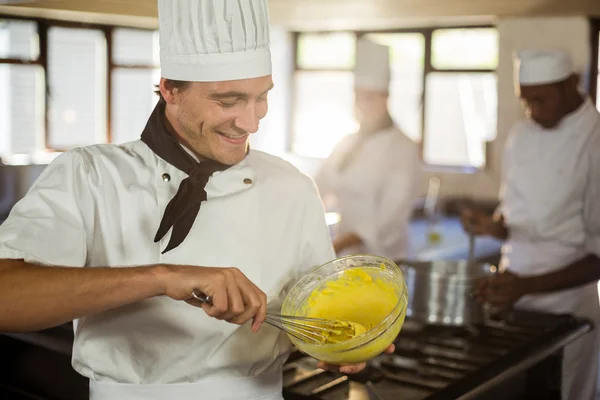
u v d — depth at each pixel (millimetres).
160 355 1316
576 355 2494
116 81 6855
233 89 1215
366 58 2986
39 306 1038
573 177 2525
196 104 1237
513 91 6723
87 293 1044
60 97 6484
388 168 2986
